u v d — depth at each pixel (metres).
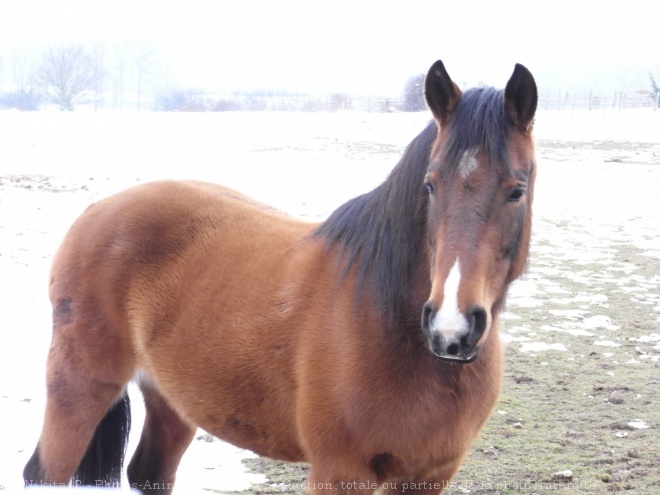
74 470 4.73
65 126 33.19
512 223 3.30
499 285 3.33
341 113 44.97
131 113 42.94
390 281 3.62
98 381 4.70
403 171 3.70
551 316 9.76
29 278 10.36
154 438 5.07
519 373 7.66
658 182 21.48
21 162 22.39
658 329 9.27
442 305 3.11
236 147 28.03
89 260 4.70
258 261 4.30
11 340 8.02
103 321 4.64
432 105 3.51
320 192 18.70
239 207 4.77
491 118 3.30
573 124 38.41
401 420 3.59
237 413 4.20
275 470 5.69
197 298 4.37
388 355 3.60
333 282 3.90
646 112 46.62
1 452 5.64
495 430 6.31
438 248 3.25
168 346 4.42
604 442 6.10
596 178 22.12
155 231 4.65
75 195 16.81
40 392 6.76
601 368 7.85
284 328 3.98
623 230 15.73
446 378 3.59
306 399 3.81
